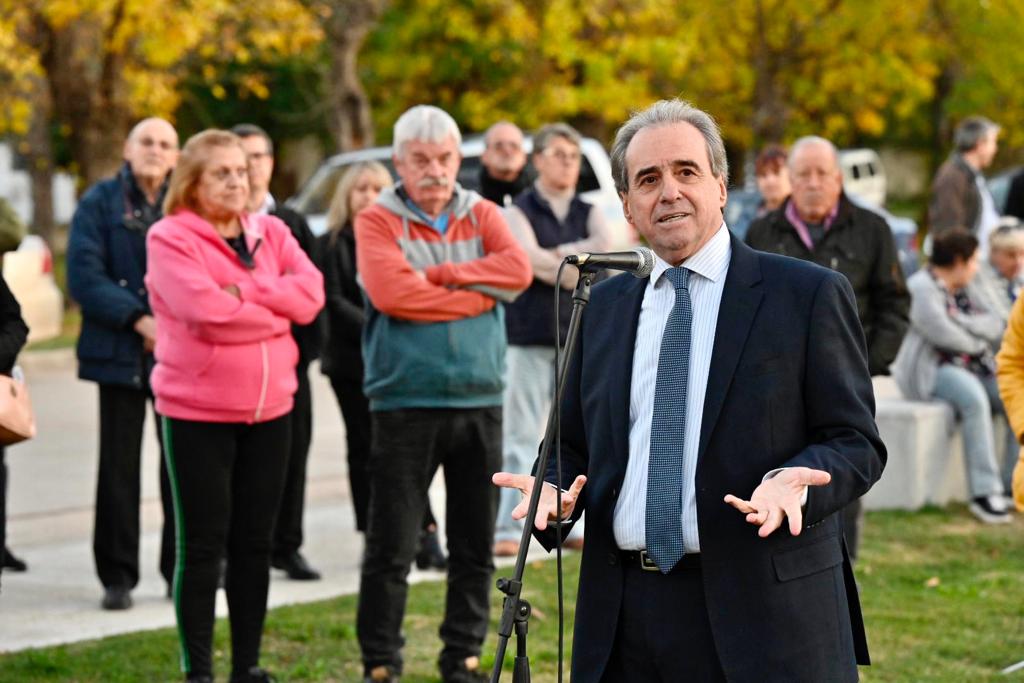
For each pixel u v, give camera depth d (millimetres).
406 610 7516
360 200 8266
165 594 7980
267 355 6117
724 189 4016
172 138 7719
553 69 28734
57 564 8703
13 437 5504
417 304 6035
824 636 3814
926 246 12180
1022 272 10375
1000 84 36781
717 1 31828
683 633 3836
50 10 18375
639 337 4027
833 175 7359
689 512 3846
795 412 3834
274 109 37625
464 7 27719
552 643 6957
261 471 6199
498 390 6270
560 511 3898
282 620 7262
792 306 3867
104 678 6410
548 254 8383
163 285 6004
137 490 7703
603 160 18547
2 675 6395
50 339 20391
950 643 6918
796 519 3520
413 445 6129
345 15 24578
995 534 9281
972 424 9781
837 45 32750
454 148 6266
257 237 6305
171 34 19797
